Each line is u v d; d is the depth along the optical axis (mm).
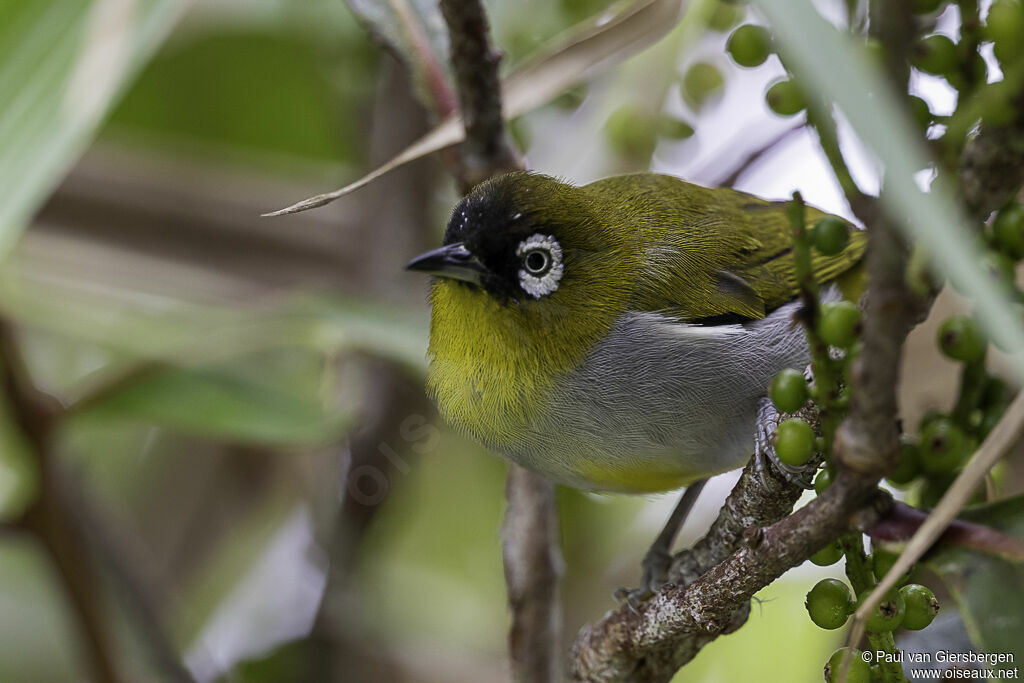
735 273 8234
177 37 11969
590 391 7734
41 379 11086
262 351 9938
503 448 8000
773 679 9680
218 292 11109
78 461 9578
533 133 9898
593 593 10695
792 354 8055
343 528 9953
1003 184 3814
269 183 11664
